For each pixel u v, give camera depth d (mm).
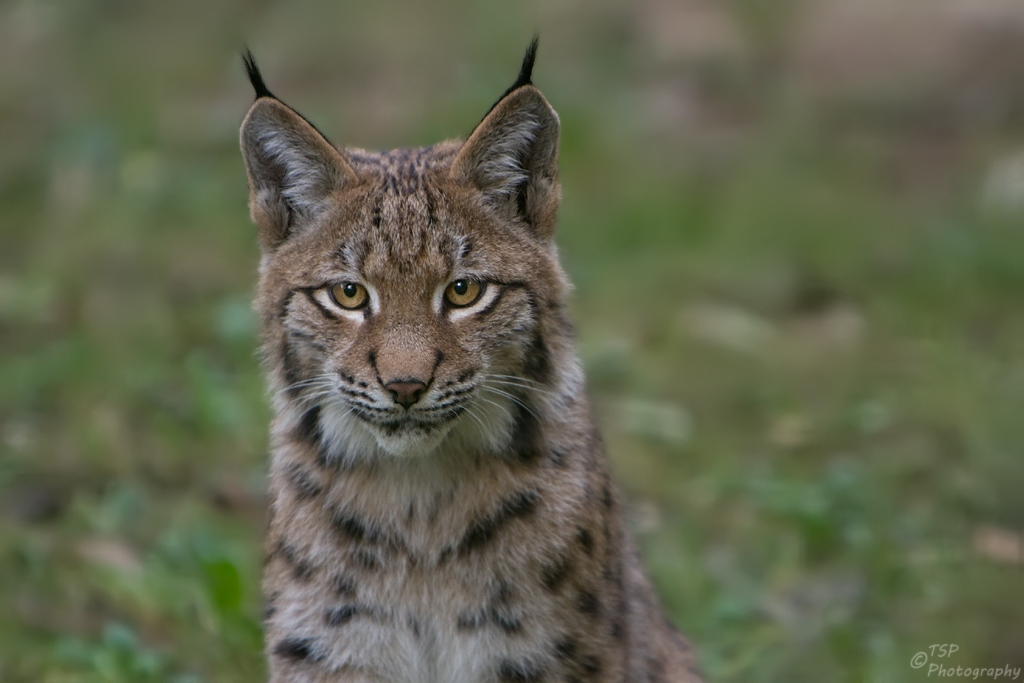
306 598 7941
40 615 10367
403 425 7660
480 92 19625
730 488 12477
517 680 7895
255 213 8242
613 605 8039
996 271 16344
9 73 22094
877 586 10875
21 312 15234
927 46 22016
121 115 20109
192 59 22609
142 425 13250
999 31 21906
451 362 7672
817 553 11547
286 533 8070
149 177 17984
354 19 23672
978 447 12617
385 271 7762
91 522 11641
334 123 19500
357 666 7934
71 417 13336
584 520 7934
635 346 15148
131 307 15344
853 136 20188
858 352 15047
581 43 22438
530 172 8164
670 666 8992
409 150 8594
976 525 11656
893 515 11852
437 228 7832
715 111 20906
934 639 10000
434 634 7957
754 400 14086
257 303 8289
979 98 20672
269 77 21734
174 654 9953
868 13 22812
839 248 17047
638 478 12820
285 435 8180
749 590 11125
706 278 16484
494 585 7863
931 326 15180
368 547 7910
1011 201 17672
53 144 19172
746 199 18250
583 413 8297
